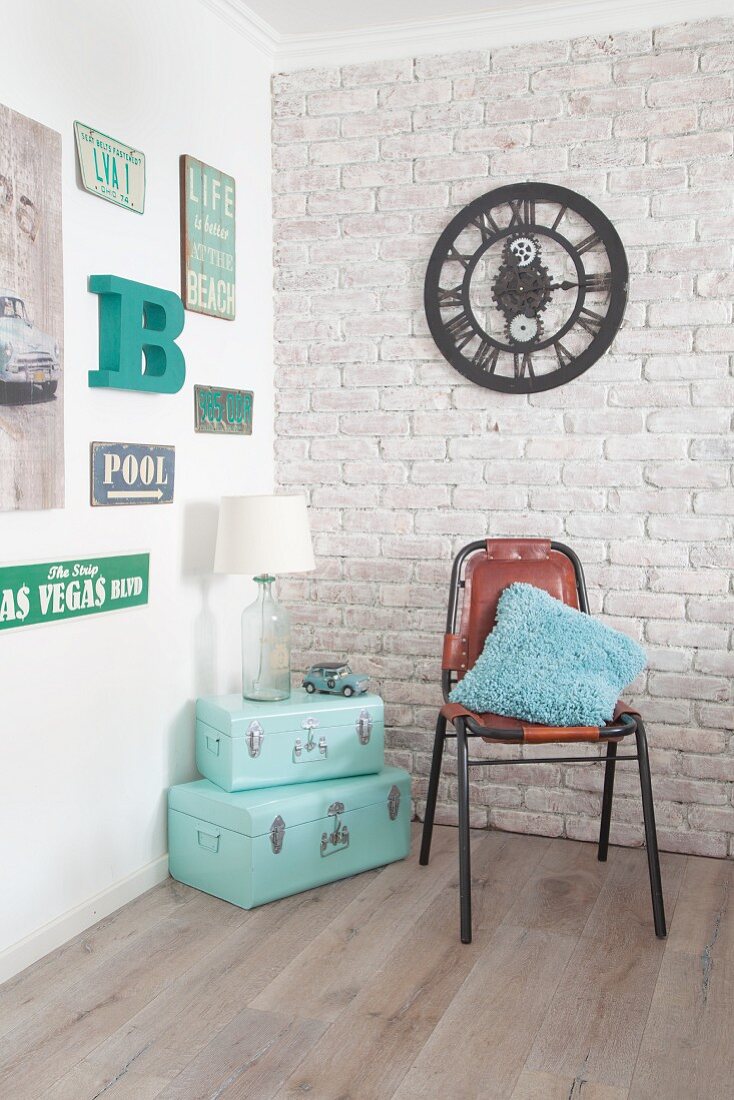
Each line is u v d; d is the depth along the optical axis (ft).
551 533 9.75
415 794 10.31
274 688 9.00
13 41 6.72
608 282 9.37
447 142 9.81
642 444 9.41
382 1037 6.35
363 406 10.29
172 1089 5.82
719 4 8.91
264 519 8.67
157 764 8.70
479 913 8.12
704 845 9.44
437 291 9.85
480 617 9.00
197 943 7.56
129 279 8.03
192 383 9.09
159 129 8.45
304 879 8.45
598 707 7.86
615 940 7.67
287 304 10.48
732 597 9.25
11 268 6.67
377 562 10.34
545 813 9.89
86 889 7.84
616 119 9.28
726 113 8.97
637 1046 6.28
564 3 9.21
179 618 8.98
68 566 7.41
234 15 9.41
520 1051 6.22
